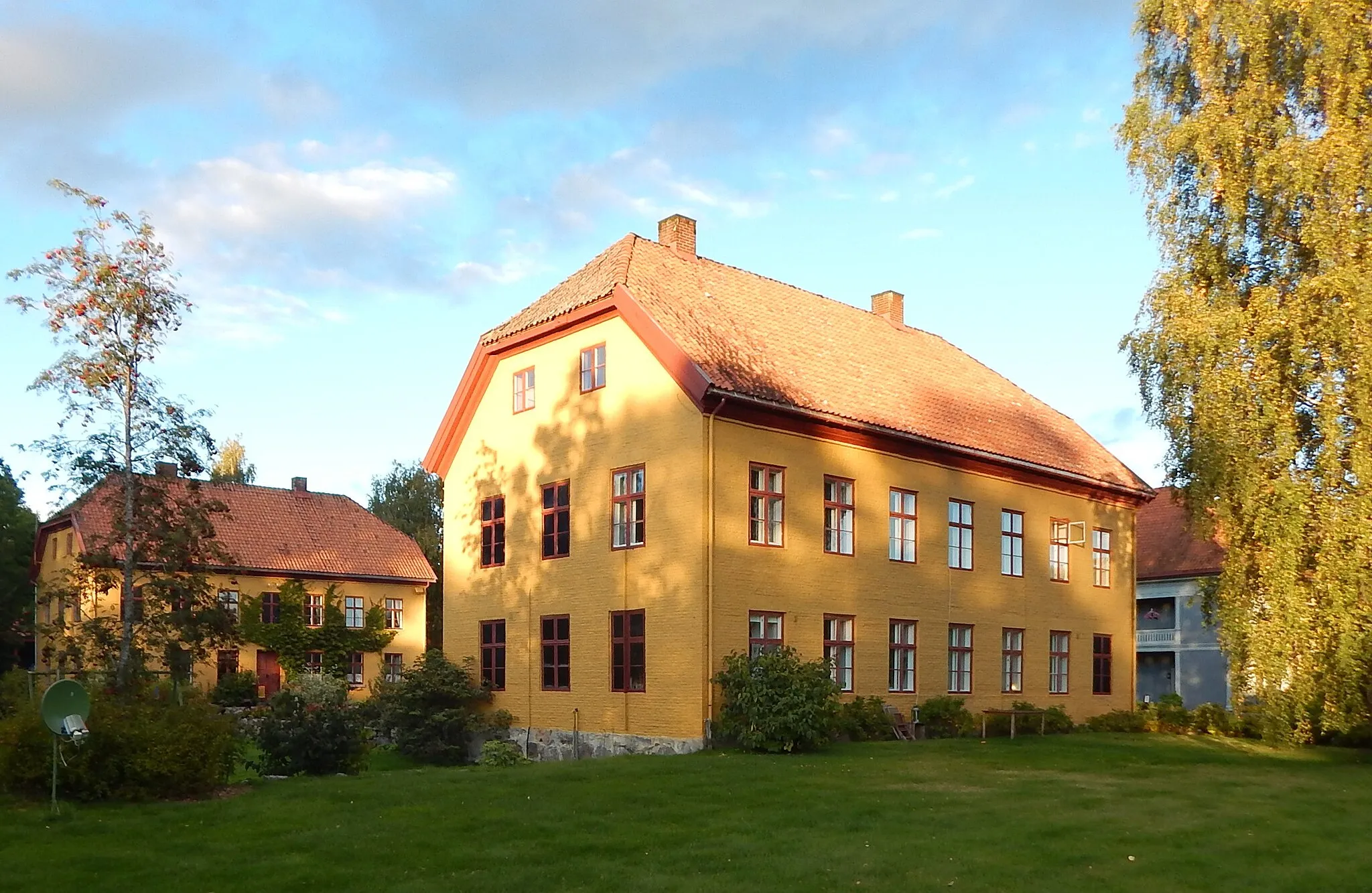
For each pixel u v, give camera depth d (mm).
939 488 27156
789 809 14227
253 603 42406
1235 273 22891
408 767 25031
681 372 21641
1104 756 21375
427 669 26516
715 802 14656
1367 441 19922
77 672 17359
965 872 10906
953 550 27484
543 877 10586
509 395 27188
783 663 20906
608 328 24266
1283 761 21391
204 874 10500
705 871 10883
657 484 22531
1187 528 23359
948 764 19219
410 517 66062
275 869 10719
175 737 14609
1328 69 20984
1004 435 29688
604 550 23750
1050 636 30422
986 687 27969
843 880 10539
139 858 11023
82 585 18562
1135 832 12969
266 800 14320
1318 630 20203
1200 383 21734
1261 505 20984
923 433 26141
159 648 18016
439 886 10227
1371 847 12352
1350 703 20516
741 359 23328
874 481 25391
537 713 25188
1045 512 30719
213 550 18625
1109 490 32656
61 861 10812
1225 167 22422
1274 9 21750
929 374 30094
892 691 25312
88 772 13898
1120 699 32875
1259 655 20922
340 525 48031
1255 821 13805
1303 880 10820
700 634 21250
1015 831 12914
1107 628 32656
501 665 26516
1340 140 20531
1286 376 21125
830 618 24109
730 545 21891
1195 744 25125
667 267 25938
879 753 20672
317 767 18328
